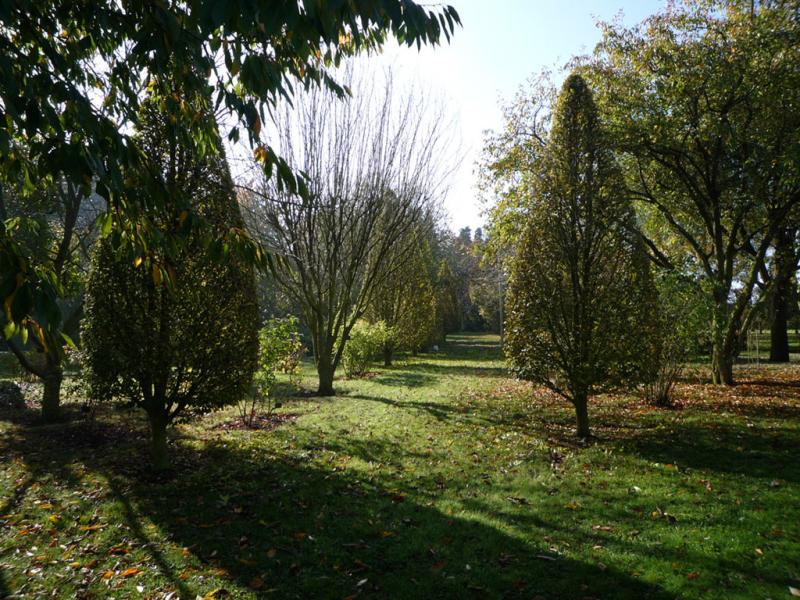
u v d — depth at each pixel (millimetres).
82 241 10930
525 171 13547
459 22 2494
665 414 9516
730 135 12484
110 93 3430
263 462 6852
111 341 5887
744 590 3365
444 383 15938
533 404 11289
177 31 2355
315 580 3680
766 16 11562
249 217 13914
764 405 10078
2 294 1904
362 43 3727
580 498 5223
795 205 13648
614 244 7625
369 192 14289
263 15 1884
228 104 2756
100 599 3461
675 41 12664
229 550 4191
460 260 53375
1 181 3141
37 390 14586
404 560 3984
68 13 2787
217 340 6242
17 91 2201
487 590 3506
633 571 3682
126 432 9086
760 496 5047
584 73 14031
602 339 7516
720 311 12836
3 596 3506
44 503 5375
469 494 5438
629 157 14648
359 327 19891
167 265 3232
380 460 6895
